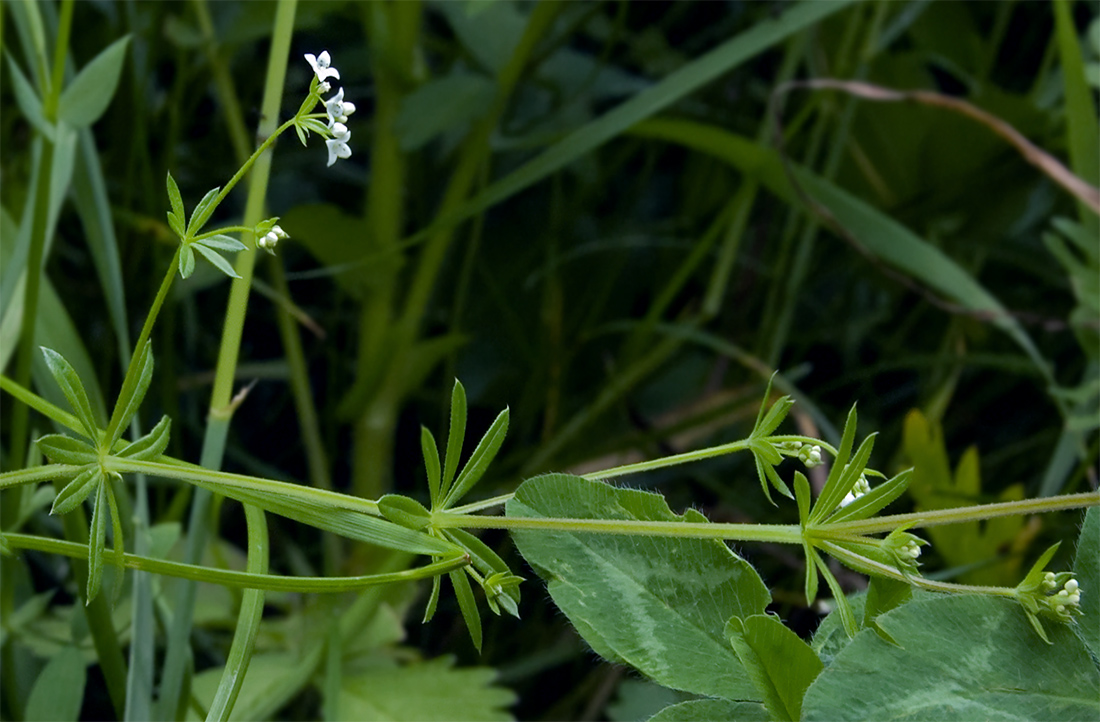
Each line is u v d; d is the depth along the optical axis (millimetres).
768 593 341
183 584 380
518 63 493
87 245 574
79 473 330
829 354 660
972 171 608
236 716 404
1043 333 624
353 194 652
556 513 342
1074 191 453
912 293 660
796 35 549
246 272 384
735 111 689
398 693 414
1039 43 719
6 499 391
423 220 604
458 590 336
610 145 699
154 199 529
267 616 467
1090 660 329
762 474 340
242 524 527
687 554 343
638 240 605
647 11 725
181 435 554
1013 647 330
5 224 412
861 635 331
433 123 480
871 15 627
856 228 494
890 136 622
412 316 494
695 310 653
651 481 543
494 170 656
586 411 549
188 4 508
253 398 587
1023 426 617
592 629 338
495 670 421
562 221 615
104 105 396
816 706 326
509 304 642
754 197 606
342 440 578
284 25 389
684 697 398
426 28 691
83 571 375
